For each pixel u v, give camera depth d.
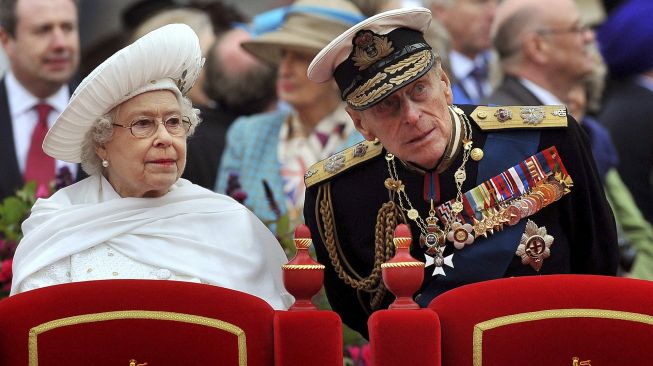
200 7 28.08
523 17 28.20
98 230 17.47
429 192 17.72
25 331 14.77
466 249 17.55
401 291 15.40
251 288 17.67
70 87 27.30
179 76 17.53
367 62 16.83
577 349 15.00
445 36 27.52
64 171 22.64
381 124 16.98
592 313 14.99
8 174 26.41
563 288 15.08
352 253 18.33
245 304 15.22
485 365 15.04
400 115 16.84
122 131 17.22
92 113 17.14
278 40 26.38
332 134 26.25
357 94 16.95
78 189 18.08
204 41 27.97
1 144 26.56
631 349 14.96
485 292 15.15
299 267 15.40
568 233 17.98
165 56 17.06
